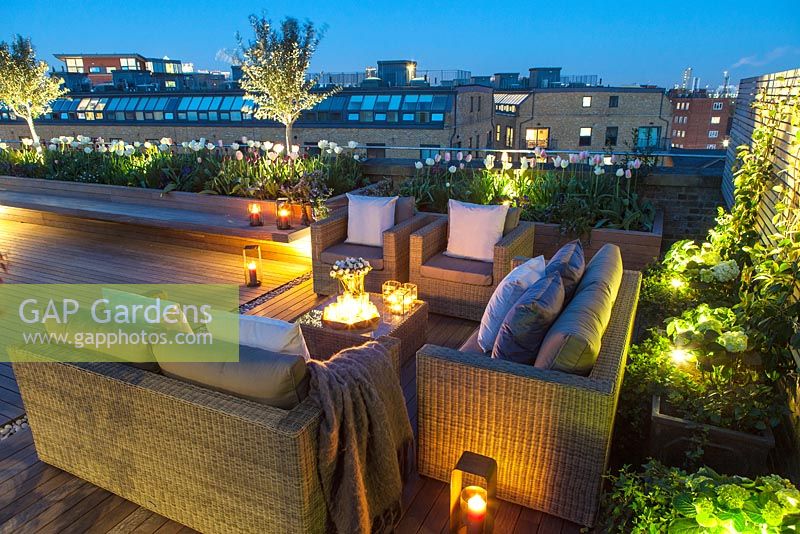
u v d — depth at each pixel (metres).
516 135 22.25
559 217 5.37
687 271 3.60
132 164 7.33
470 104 18.52
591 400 2.01
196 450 2.02
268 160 6.57
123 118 19.61
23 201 7.04
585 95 21.14
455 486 2.04
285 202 5.65
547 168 6.25
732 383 2.36
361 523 1.94
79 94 20.19
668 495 1.83
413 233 4.39
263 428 1.81
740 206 3.98
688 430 2.25
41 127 20.25
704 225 5.75
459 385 2.26
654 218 5.50
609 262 2.98
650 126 21.16
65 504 2.38
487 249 4.36
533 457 2.22
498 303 2.71
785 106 3.31
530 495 2.29
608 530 1.97
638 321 3.93
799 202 2.72
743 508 1.53
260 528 2.01
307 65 7.83
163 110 19.22
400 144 17.50
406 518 2.32
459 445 2.37
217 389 2.04
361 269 3.36
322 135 17.97
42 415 2.46
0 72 10.45
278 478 1.86
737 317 2.60
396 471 2.16
